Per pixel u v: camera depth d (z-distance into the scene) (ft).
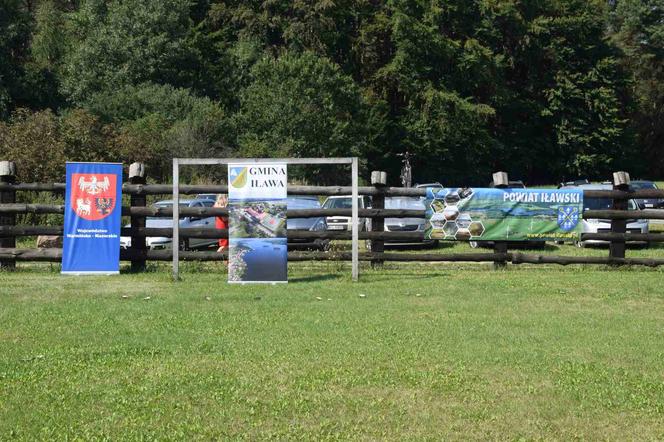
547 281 45.42
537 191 52.80
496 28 233.35
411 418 20.36
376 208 52.49
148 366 25.21
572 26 230.07
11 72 181.16
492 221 52.70
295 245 57.16
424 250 72.08
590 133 232.53
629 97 241.14
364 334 29.86
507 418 20.39
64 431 19.36
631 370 24.94
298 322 32.24
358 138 195.11
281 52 221.46
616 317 33.88
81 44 192.85
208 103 176.45
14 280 45.70
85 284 43.98
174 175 46.21
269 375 24.13
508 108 234.38
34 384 23.17
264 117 183.73
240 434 19.21
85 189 48.65
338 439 18.93
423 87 221.46
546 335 29.86
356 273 45.88
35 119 105.09
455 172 228.02
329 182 185.06
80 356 26.40
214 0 237.86
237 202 44.39
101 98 172.76
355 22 236.84
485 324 32.01
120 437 18.99
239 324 31.81
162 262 54.24
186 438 18.94
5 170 51.13
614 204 54.39
